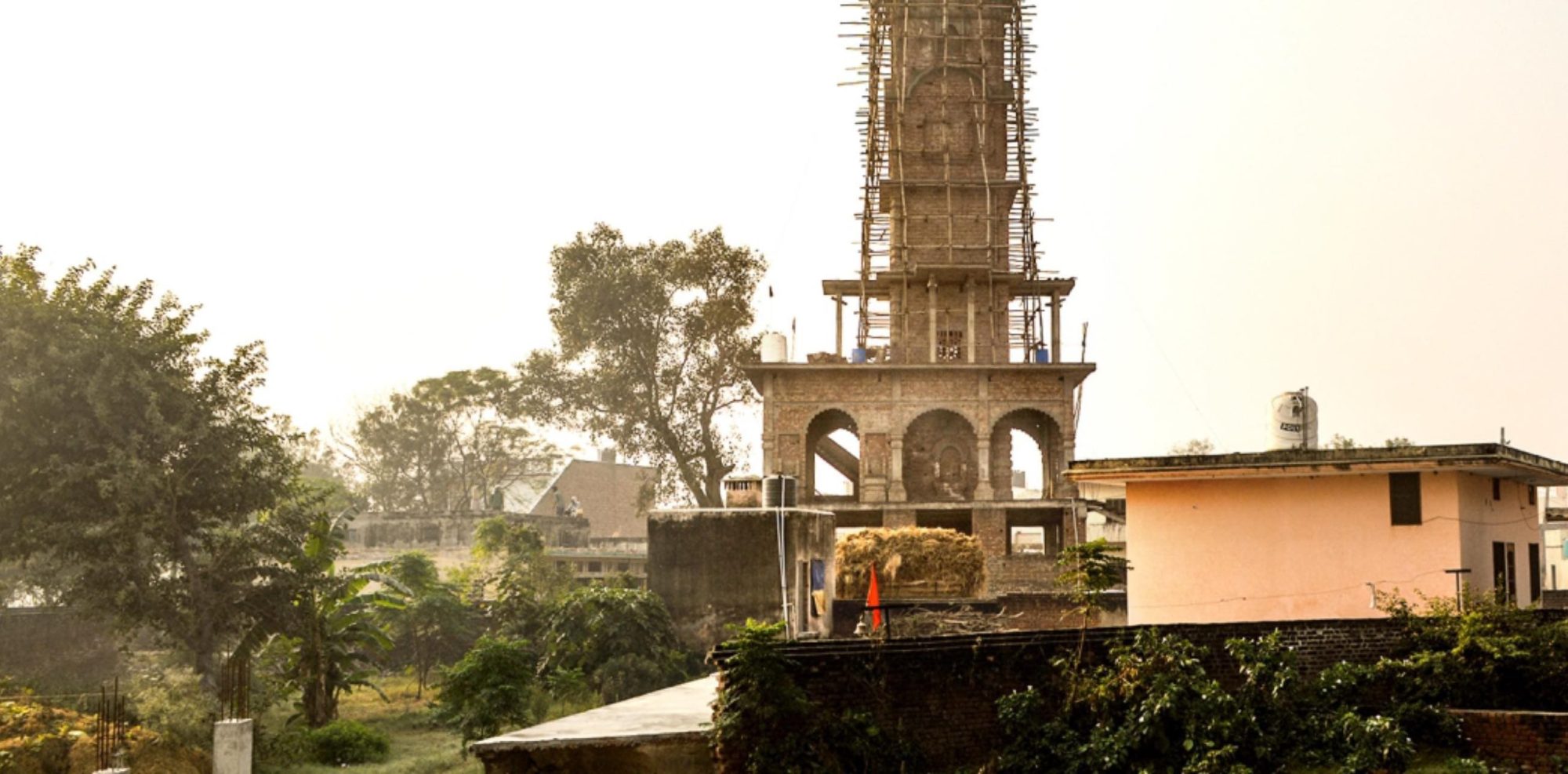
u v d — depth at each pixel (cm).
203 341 3362
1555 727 1590
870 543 3831
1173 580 2334
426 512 8206
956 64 5881
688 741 1600
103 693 2419
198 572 3216
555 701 3089
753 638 1559
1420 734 1678
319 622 3259
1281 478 2259
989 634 1705
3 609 3584
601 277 6862
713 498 7106
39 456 3086
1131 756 1614
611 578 5006
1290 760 1631
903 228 5803
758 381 5625
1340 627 1808
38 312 3103
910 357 5822
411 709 3522
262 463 3372
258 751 2755
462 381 9438
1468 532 2156
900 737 1599
